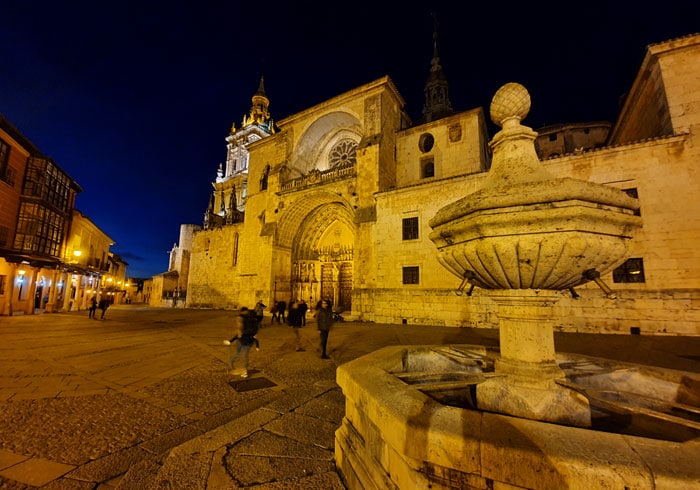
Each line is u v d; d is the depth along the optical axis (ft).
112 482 9.17
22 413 14.29
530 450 4.75
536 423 5.60
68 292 90.89
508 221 8.02
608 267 8.63
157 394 17.34
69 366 23.56
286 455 9.90
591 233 7.84
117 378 20.39
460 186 53.06
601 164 41.93
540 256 8.05
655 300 37.32
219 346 33.06
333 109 82.02
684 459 4.41
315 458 9.74
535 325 9.25
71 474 9.53
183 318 70.18
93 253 111.14
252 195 98.43
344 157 90.22
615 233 8.13
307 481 8.44
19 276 67.87
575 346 29.66
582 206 7.52
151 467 9.64
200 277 116.26
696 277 36.14
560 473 4.43
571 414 8.13
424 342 33.32
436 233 10.43
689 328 35.60
